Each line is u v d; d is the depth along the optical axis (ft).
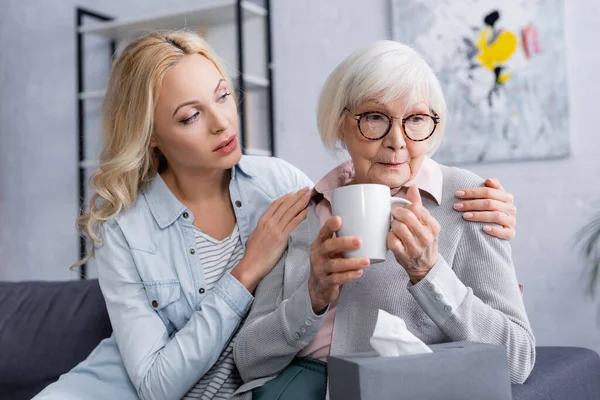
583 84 8.70
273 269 4.43
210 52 4.80
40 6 12.35
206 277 4.75
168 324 4.78
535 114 8.86
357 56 3.89
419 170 4.07
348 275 3.37
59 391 4.49
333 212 3.39
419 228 3.23
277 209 4.47
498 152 9.07
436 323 3.54
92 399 4.50
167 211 4.83
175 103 4.50
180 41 4.70
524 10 8.91
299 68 10.32
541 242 8.87
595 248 8.48
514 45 8.96
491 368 2.96
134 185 4.86
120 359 4.77
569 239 8.71
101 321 5.55
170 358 4.28
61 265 12.05
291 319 3.78
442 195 4.05
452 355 2.89
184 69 4.54
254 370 4.07
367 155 3.85
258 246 4.41
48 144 12.22
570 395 4.14
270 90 10.33
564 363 4.37
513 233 3.91
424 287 3.45
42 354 5.56
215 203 4.95
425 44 9.43
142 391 4.34
